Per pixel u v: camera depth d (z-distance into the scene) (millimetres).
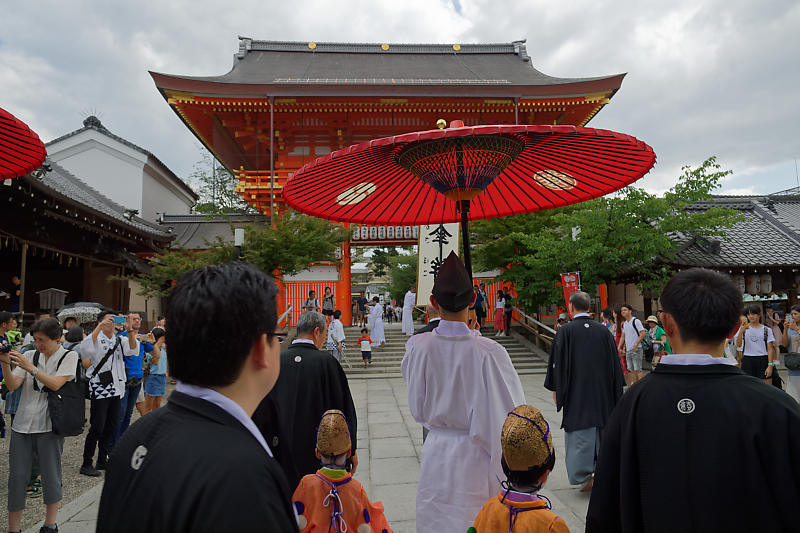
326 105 18125
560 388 4051
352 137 19500
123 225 13570
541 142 2393
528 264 13781
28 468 3596
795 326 7059
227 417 868
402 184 2836
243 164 20906
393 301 44812
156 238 16250
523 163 2686
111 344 5488
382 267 49969
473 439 2191
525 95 17844
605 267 12250
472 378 2240
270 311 941
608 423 1553
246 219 21422
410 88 17422
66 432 3547
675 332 1472
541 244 12375
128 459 847
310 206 2801
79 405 3662
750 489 1214
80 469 5383
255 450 823
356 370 12656
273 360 973
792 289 12117
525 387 10391
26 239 10781
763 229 13648
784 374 10672
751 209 14727
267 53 23391
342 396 3062
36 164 3027
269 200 18875
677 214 11789
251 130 18875
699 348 1421
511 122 19906
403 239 18641
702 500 1257
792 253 12273
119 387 5504
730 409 1284
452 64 23266
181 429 834
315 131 19406
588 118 19953
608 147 2299
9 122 2555
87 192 15742
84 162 19953
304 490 2162
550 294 13602
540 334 13961
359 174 2600
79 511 4191
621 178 2568
